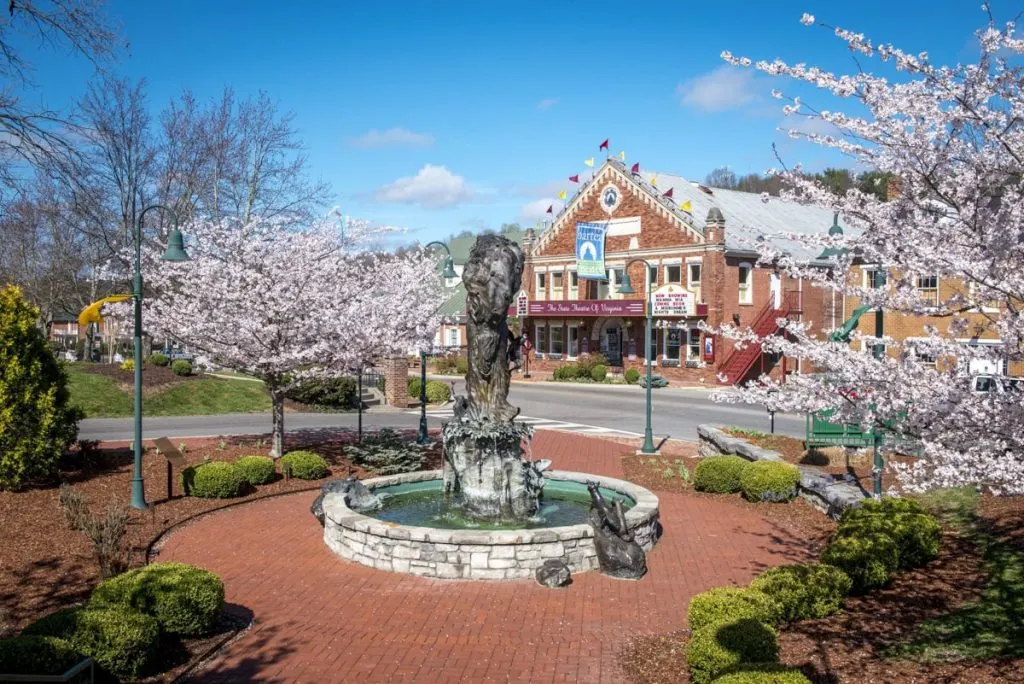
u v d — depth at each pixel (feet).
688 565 40.73
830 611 31.17
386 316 66.28
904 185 26.05
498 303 45.19
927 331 24.84
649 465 68.03
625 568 38.27
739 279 137.90
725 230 138.31
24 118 55.52
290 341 61.82
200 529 47.42
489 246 45.93
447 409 110.11
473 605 34.65
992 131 22.48
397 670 28.12
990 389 23.41
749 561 41.34
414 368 190.70
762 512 52.11
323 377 64.28
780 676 21.24
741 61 26.23
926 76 24.30
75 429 56.08
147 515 49.06
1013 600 29.55
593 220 155.84
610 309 146.20
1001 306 25.76
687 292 133.69
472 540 37.96
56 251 132.05
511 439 45.09
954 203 24.80
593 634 31.42
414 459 63.21
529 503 45.21
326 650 29.84
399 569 39.17
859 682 24.08
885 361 24.52
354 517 41.68
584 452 74.90
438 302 76.33
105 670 26.11
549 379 157.17
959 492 43.57
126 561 39.24
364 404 112.98
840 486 49.34
